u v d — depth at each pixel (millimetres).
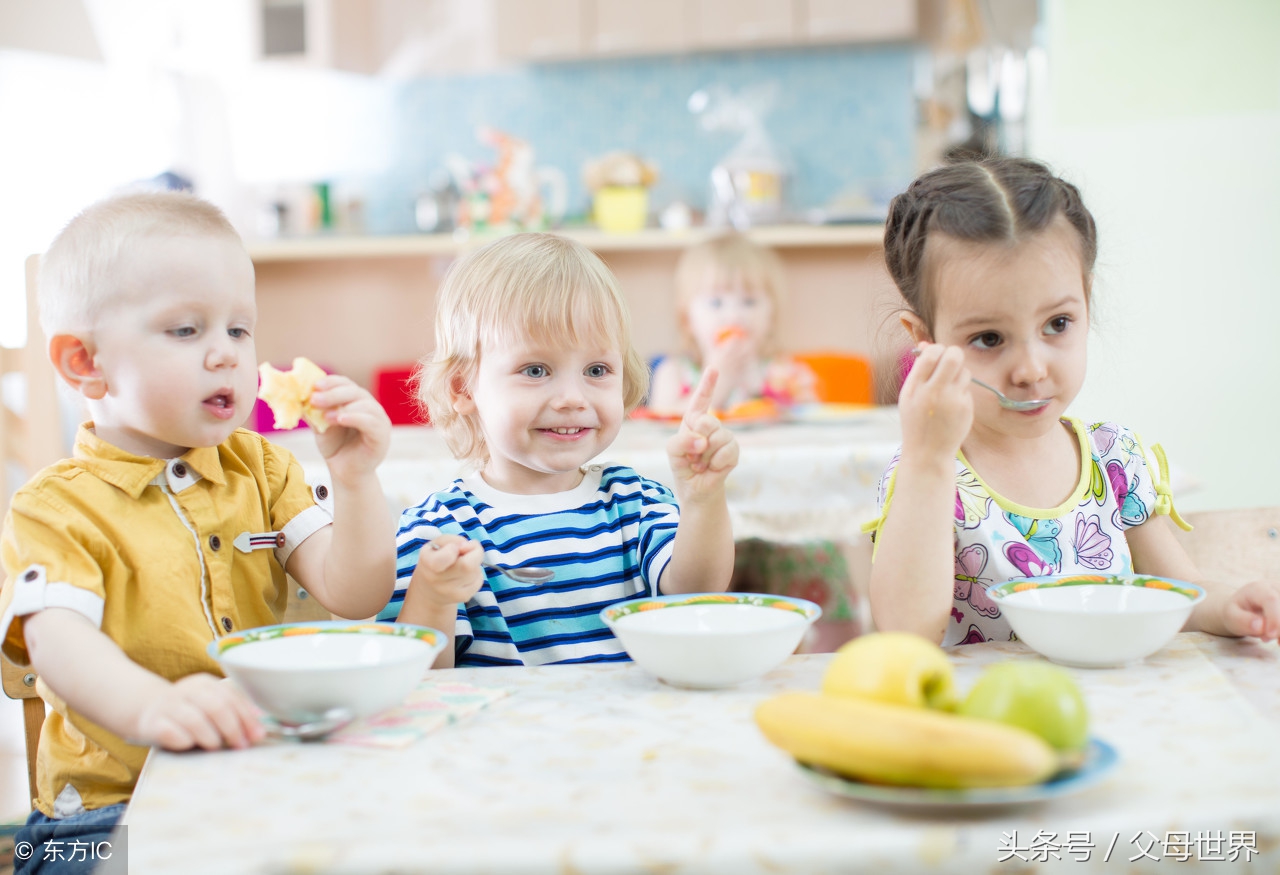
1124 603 786
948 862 454
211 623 899
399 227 4273
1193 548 1122
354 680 602
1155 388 2627
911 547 861
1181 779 513
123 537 863
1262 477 2627
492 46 4191
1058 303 930
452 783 539
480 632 1044
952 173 1009
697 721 630
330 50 4008
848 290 4012
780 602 776
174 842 476
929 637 869
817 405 2332
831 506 1539
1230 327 2611
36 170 4070
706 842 458
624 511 1124
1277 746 554
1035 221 926
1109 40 2607
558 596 1065
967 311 942
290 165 4305
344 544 893
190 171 4293
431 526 1077
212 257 849
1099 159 2639
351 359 4273
